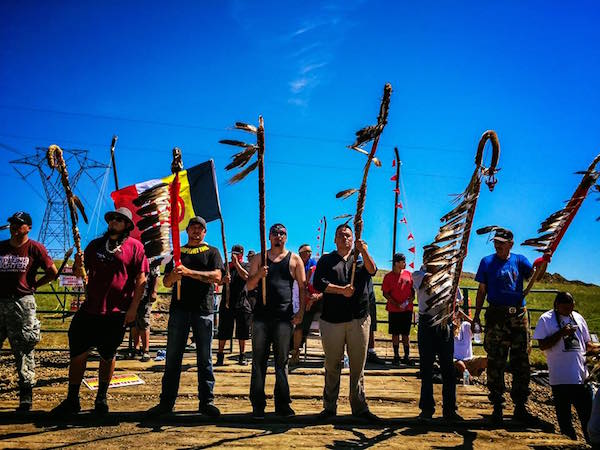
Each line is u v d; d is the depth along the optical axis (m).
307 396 5.48
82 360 4.46
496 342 4.85
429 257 4.32
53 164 4.43
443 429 4.52
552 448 4.11
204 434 4.09
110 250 4.50
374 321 7.78
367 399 5.52
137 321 7.15
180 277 4.47
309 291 7.54
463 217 4.31
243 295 7.16
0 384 5.68
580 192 4.23
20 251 4.62
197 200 6.91
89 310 4.43
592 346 4.08
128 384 5.72
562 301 5.66
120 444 3.79
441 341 4.75
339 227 4.79
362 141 4.40
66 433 4.04
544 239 4.47
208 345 4.62
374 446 3.93
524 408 4.77
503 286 4.93
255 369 4.56
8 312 4.52
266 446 3.83
